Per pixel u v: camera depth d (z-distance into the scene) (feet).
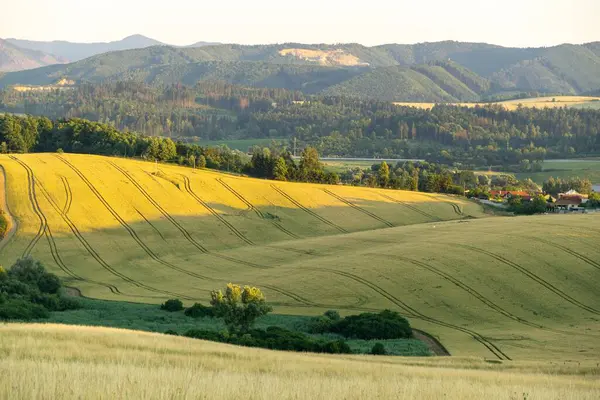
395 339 299.17
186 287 413.18
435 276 400.88
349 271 418.51
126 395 94.32
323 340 266.98
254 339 254.27
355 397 112.27
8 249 476.95
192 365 145.79
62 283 416.05
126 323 303.48
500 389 135.85
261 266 462.60
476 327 328.29
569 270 407.44
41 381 96.12
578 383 169.37
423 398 117.50
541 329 325.01
